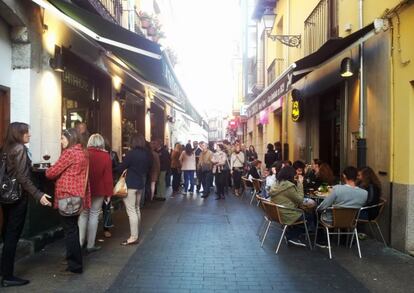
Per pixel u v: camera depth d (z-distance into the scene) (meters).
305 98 12.92
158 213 10.91
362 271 5.94
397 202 7.03
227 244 7.51
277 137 17.98
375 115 7.91
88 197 5.93
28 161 5.22
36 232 6.87
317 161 9.52
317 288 5.25
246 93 24.72
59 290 5.10
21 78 6.95
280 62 16.73
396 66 7.12
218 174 14.16
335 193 6.75
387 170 7.37
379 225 7.59
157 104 20.53
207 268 6.06
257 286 5.31
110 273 5.76
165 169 13.68
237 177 15.46
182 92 11.91
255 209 11.70
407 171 6.79
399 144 7.03
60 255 6.52
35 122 7.15
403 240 6.85
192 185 15.88
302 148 13.20
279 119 18.02
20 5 6.64
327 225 6.81
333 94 11.12
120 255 6.69
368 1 8.29
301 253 6.92
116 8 12.83
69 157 5.52
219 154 14.19
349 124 9.45
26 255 6.43
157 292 5.07
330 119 11.44
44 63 7.52
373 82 7.99
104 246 7.26
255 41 22.94
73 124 9.70
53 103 7.88
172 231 8.59
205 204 12.76
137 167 7.42
